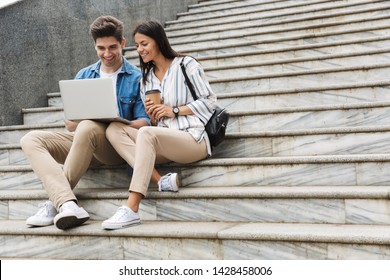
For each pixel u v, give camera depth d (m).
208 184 3.48
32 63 5.46
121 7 7.37
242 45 6.26
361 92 4.19
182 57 3.56
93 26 3.62
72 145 3.33
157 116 3.42
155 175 3.36
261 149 3.73
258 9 7.97
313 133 3.60
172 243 2.90
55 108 5.13
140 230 2.94
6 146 4.46
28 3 5.42
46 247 3.17
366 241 2.50
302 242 2.64
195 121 3.44
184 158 3.37
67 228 3.11
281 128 4.02
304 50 5.55
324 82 4.69
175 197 3.22
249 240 2.75
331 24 6.27
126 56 6.61
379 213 2.81
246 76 4.93
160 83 3.57
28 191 3.76
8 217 3.64
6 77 5.13
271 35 6.59
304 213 2.96
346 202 2.88
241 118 4.13
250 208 3.07
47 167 3.22
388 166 3.08
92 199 3.41
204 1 9.94
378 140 3.45
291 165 3.29
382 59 4.83
